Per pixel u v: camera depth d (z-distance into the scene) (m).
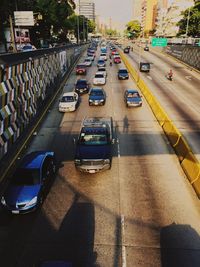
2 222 12.12
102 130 17.45
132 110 27.08
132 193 13.67
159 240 10.71
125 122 23.67
